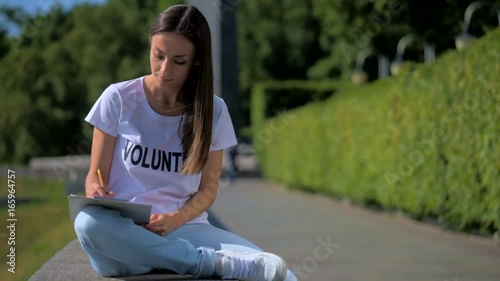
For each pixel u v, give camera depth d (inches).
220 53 1270.9
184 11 152.3
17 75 1968.5
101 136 160.1
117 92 160.1
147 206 146.1
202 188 165.3
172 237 158.2
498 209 378.0
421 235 450.9
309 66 2234.3
